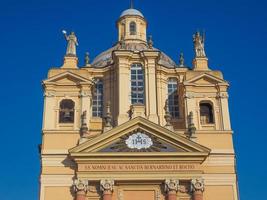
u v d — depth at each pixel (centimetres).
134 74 5375
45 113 5012
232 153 4878
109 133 4734
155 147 4738
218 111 5138
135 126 4803
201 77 5250
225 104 5162
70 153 4638
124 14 6272
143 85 5328
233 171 4797
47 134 4894
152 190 4653
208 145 4922
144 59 5388
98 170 4628
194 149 4719
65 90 5156
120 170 4634
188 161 4691
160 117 5338
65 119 5059
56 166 4738
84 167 4641
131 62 5409
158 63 5556
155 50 5403
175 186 4600
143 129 4800
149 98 5209
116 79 5416
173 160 4681
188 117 5006
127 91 5234
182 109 5338
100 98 5491
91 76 5544
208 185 4728
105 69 5559
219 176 4766
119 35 6244
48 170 4716
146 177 4616
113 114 5325
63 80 5184
